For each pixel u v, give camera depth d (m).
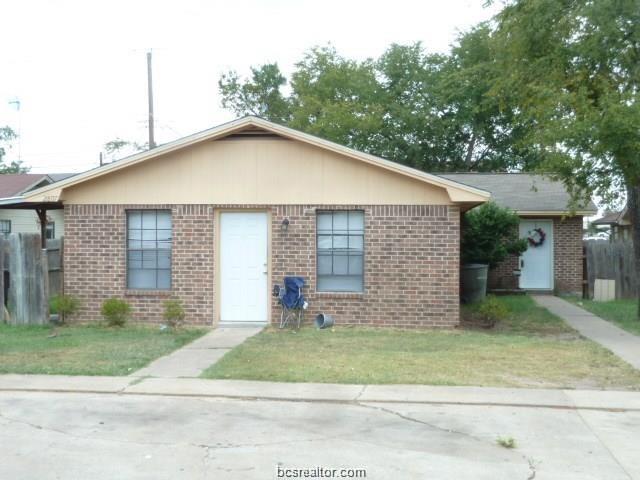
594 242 22.55
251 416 8.09
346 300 14.65
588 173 14.77
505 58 17.02
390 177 14.55
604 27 14.58
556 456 6.72
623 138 13.70
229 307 14.91
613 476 6.18
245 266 14.90
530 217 22.75
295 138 14.48
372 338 13.34
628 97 13.84
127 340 12.88
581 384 9.73
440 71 42.59
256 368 10.55
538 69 16.03
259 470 6.24
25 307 14.94
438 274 14.48
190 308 14.86
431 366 10.77
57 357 11.29
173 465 6.36
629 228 32.47
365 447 6.93
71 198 15.07
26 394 9.15
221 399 8.90
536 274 23.05
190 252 14.86
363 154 14.36
